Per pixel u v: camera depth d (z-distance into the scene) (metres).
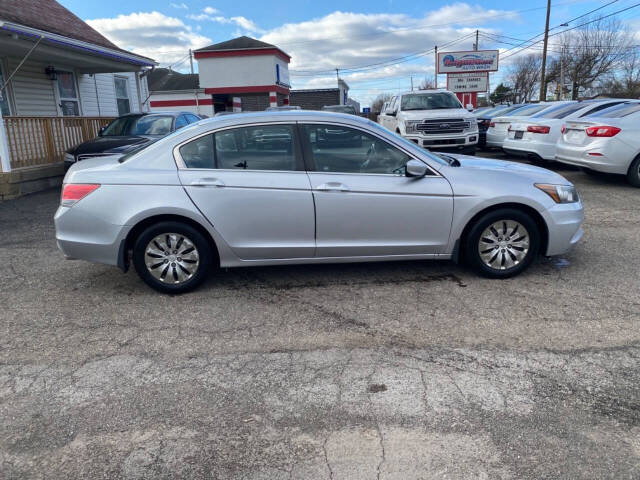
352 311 4.21
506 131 12.80
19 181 9.91
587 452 2.53
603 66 46.59
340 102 48.19
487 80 29.92
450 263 5.34
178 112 11.02
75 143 12.00
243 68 29.83
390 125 14.28
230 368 3.37
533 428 2.71
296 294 4.61
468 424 2.75
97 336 3.88
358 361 3.42
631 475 2.37
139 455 2.57
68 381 3.26
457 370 3.29
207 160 4.51
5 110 12.30
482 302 4.32
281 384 3.17
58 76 14.21
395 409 2.89
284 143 4.54
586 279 4.81
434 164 4.65
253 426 2.78
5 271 5.44
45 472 2.47
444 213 4.59
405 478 2.38
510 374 3.22
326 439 2.66
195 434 2.72
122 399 3.05
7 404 3.02
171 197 4.37
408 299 4.43
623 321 3.91
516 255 4.77
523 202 4.61
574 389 3.05
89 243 4.43
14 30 9.18
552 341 3.63
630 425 2.73
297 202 4.46
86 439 2.70
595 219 7.04
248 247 4.54
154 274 4.55
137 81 15.88
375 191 4.50
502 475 2.38
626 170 8.91
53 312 4.34
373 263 5.40
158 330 3.95
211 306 4.38
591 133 8.97
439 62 29.98
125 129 10.33
